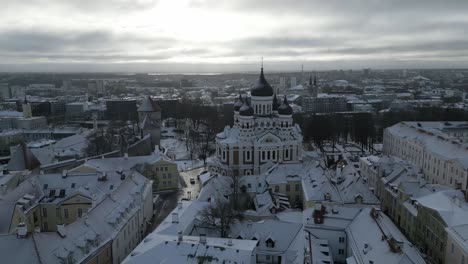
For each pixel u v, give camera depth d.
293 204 166.62
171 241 94.69
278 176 167.88
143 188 146.75
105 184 143.50
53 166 194.38
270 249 103.75
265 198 148.75
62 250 89.25
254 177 168.50
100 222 108.88
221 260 88.31
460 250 95.88
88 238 99.06
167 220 116.38
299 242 103.88
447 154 180.50
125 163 183.50
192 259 88.62
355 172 153.38
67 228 97.31
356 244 100.06
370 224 103.88
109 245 105.75
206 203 125.62
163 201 180.50
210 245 92.88
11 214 114.50
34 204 130.88
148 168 187.38
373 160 189.00
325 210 116.06
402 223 137.62
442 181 180.38
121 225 115.50
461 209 108.56
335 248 110.56
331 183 143.38
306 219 116.81
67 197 132.75
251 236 106.19
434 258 111.94
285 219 125.31
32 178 142.62
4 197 126.44
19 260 82.31
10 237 85.75
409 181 141.00
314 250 100.69
